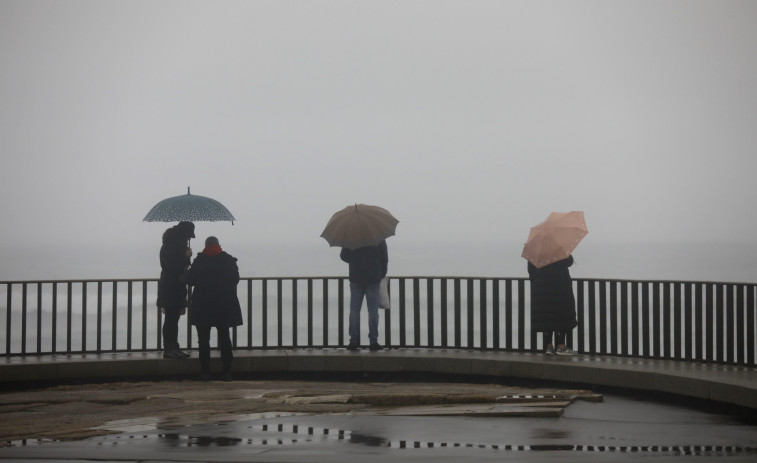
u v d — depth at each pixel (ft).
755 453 27.63
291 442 29.04
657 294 47.19
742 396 35.94
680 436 30.81
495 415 34.73
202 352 46.80
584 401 39.24
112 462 25.72
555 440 29.73
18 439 29.78
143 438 29.81
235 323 46.93
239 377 48.19
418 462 25.53
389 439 29.66
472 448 28.12
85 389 44.01
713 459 26.53
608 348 77.97
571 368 43.37
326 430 31.32
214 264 46.75
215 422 33.06
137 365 47.21
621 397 40.75
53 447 28.17
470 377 46.24
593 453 27.37
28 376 45.60
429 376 47.09
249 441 29.19
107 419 34.17
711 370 41.52
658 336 47.16
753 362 42.96
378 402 37.70
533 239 48.29
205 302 46.62
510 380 45.50
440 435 30.48
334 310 196.95
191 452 27.25
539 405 36.76
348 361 47.73
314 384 45.14
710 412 36.55
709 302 45.19
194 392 41.16
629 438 30.25
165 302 48.11
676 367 42.80
